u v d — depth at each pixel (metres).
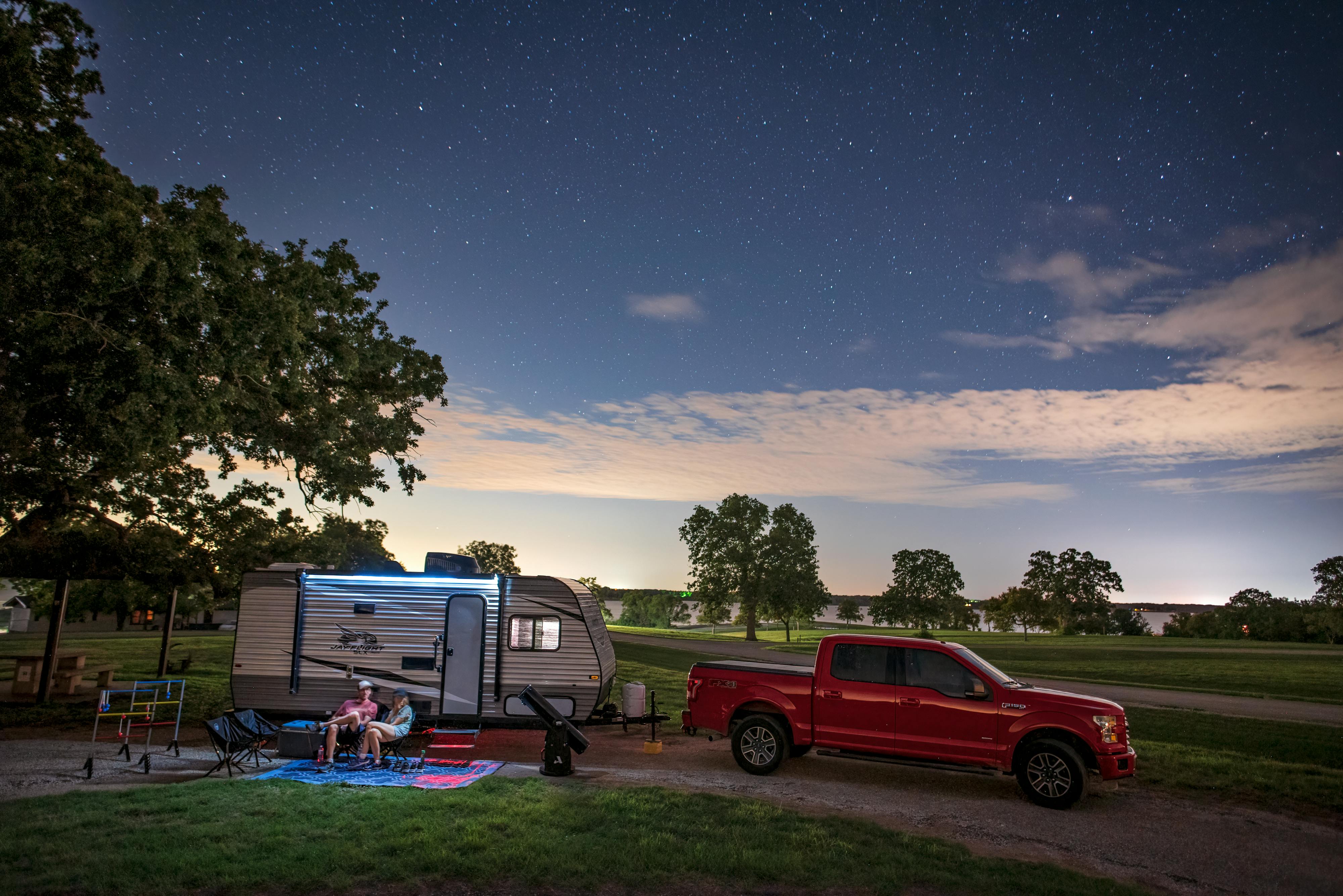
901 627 106.12
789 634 81.00
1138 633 101.25
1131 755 9.99
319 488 18.86
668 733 14.72
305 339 14.95
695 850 7.06
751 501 78.56
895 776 11.46
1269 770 12.10
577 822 7.87
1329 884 7.36
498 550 101.00
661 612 128.25
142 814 7.73
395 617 13.11
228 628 60.06
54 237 11.70
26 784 9.25
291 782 9.54
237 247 13.52
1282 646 63.34
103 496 17.14
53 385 12.71
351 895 5.89
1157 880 7.32
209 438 16.30
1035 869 7.11
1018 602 98.19
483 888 6.14
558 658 13.05
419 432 20.06
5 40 12.34
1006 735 10.16
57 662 18.66
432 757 11.67
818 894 6.28
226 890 5.86
